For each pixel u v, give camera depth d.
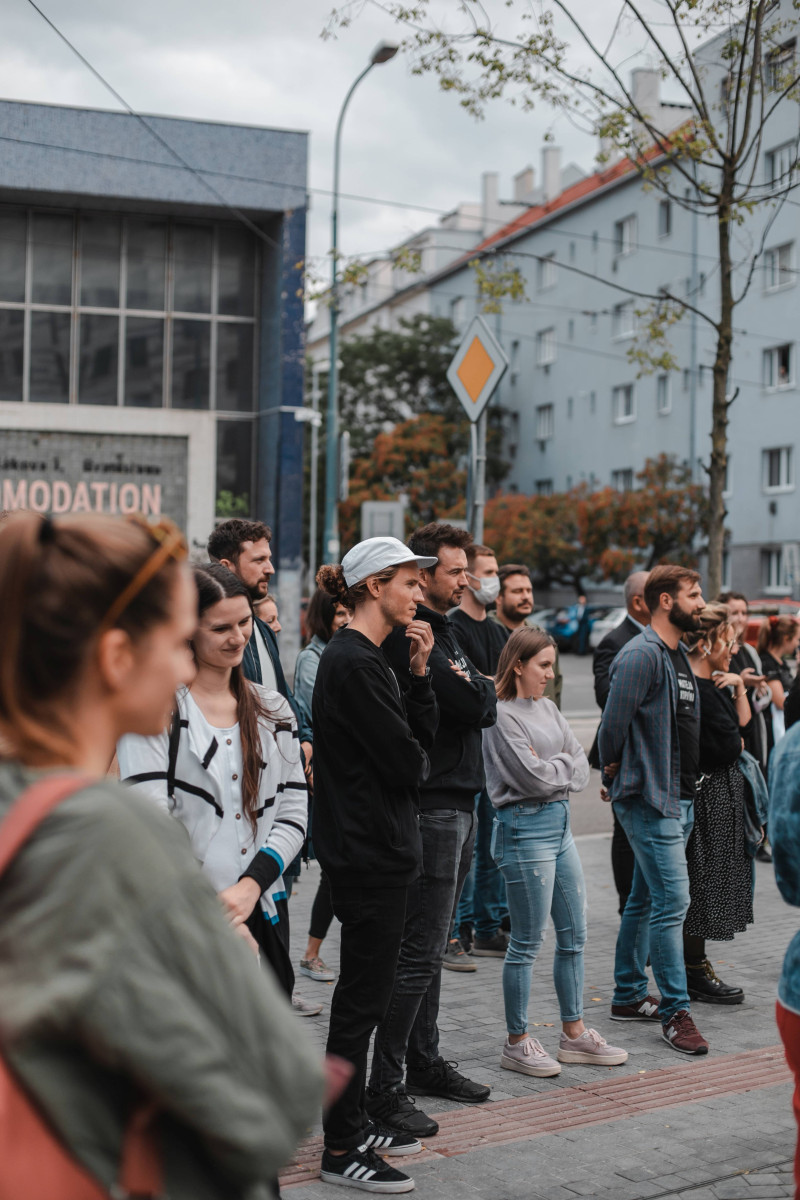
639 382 42.50
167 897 1.25
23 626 1.34
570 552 43.19
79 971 1.20
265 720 3.32
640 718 5.41
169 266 22.53
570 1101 4.55
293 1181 3.79
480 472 8.35
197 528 22.50
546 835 4.93
